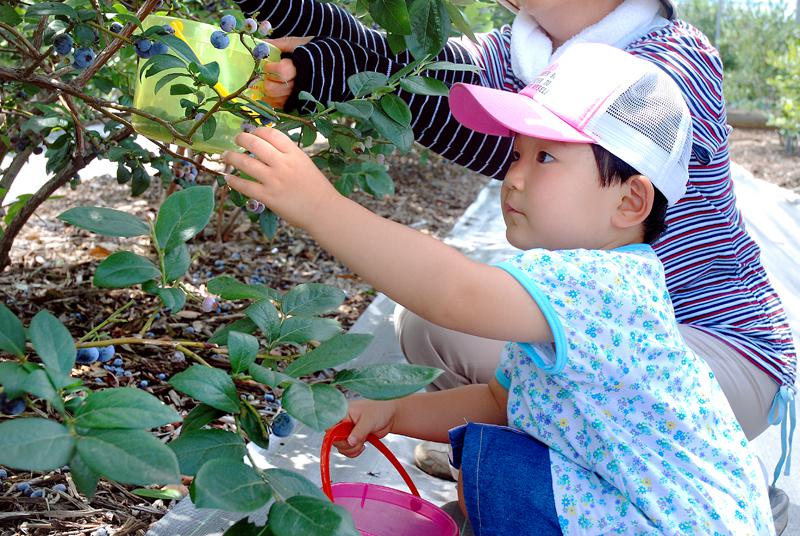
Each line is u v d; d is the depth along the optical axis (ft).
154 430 6.34
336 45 5.22
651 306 4.27
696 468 4.26
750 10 39.17
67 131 6.86
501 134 5.11
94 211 3.38
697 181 5.37
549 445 4.42
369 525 4.62
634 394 4.25
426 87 4.32
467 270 3.91
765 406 5.56
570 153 4.35
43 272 9.62
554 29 5.84
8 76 4.60
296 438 6.50
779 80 28.81
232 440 3.29
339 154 5.90
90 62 4.67
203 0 7.91
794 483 6.28
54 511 5.13
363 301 10.56
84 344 3.64
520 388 4.63
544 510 4.28
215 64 4.23
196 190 3.58
